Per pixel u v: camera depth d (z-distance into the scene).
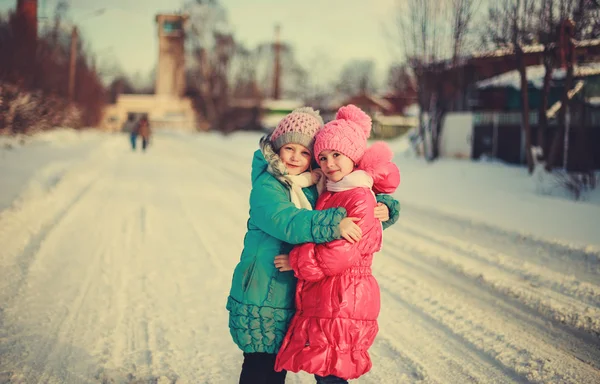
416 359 4.18
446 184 13.91
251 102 65.31
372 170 2.86
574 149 13.30
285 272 2.84
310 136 2.89
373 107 58.19
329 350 2.66
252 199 2.86
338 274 2.71
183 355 4.16
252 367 2.88
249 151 30.33
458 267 6.50
